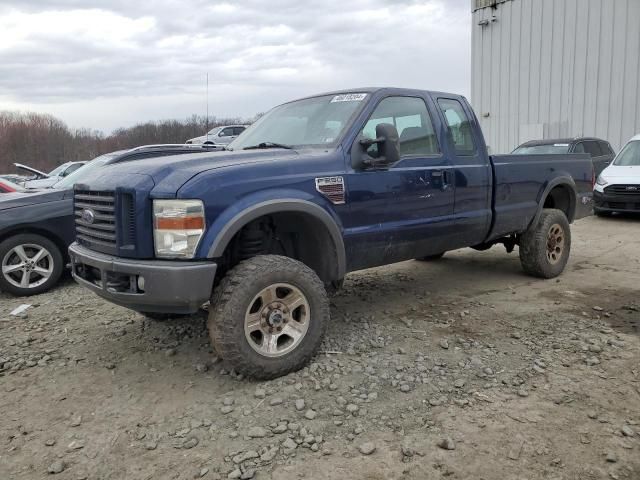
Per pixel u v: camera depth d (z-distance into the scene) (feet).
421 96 15.69
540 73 57.11
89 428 10.08
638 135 39.99
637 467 8.48
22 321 16.65
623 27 50.26
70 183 22.27
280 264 11.62
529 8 57.16
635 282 19.56
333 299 18.04
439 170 15.35
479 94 63.62
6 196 20.67
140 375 12.34
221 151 13.89
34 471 8.79
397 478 8.34
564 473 8.36
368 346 13.53
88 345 14.33
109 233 11.71
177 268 10.54
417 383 11.44
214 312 11.26
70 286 21.13
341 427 9.80
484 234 17.46
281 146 14.11
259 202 11.35
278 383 11.54
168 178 11.01
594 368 12.05
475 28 63.05
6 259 19.43
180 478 8.50
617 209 36.14
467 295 18.30
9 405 11.07
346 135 13.46
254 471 8.57
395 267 23.03
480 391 11.07
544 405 10.43
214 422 10.11
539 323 15.10
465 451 8.96
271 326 11.71
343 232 13.06
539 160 19.26
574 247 27.20
